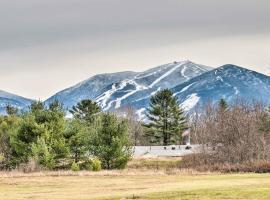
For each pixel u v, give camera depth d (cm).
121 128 7731
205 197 3647
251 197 3566
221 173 6194
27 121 7638
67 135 7769
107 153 7588
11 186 5028
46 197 4122
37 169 6938
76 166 6994
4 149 8019
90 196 4056
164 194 3872
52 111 7944
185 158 8325
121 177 5775
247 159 7612
